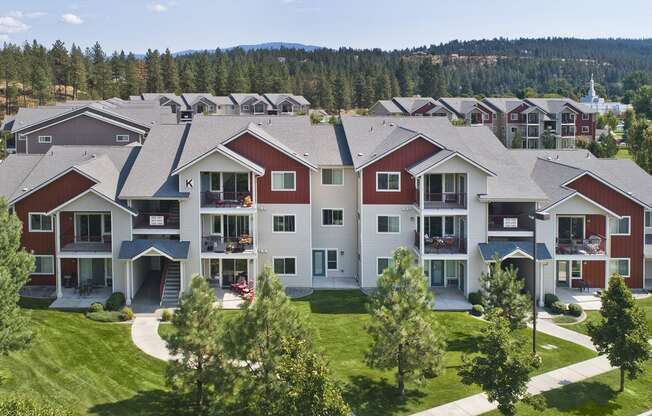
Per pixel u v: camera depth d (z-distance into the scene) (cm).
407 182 4338
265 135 4469
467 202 4134
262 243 4344
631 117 14400
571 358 3238
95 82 15288
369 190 4341
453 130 4812
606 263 4306
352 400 2673
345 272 4597
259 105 14150
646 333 2827
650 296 4294
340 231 4553
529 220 4241
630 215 4391
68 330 3378
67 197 4112
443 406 2667
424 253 4153
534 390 2881
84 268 4169
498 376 2392
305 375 1981
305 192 4331
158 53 16850
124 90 14900
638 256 4428
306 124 4891
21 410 1955
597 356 3269
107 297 3972
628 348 2772
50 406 2117
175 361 2361
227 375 2281
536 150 5262
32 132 6675
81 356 3036
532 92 19825
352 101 16862
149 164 4256
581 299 4206
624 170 4891
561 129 11938
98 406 2542
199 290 2381
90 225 4188
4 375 2725
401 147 4309
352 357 3144
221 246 4203
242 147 4278
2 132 9025
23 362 2883
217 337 2347
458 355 3206
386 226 4369
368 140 4647
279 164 4303
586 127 12119
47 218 4144
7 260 2709
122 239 3991
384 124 4903
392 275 2634
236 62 18050
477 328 3609
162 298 3953
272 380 2089
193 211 4056
